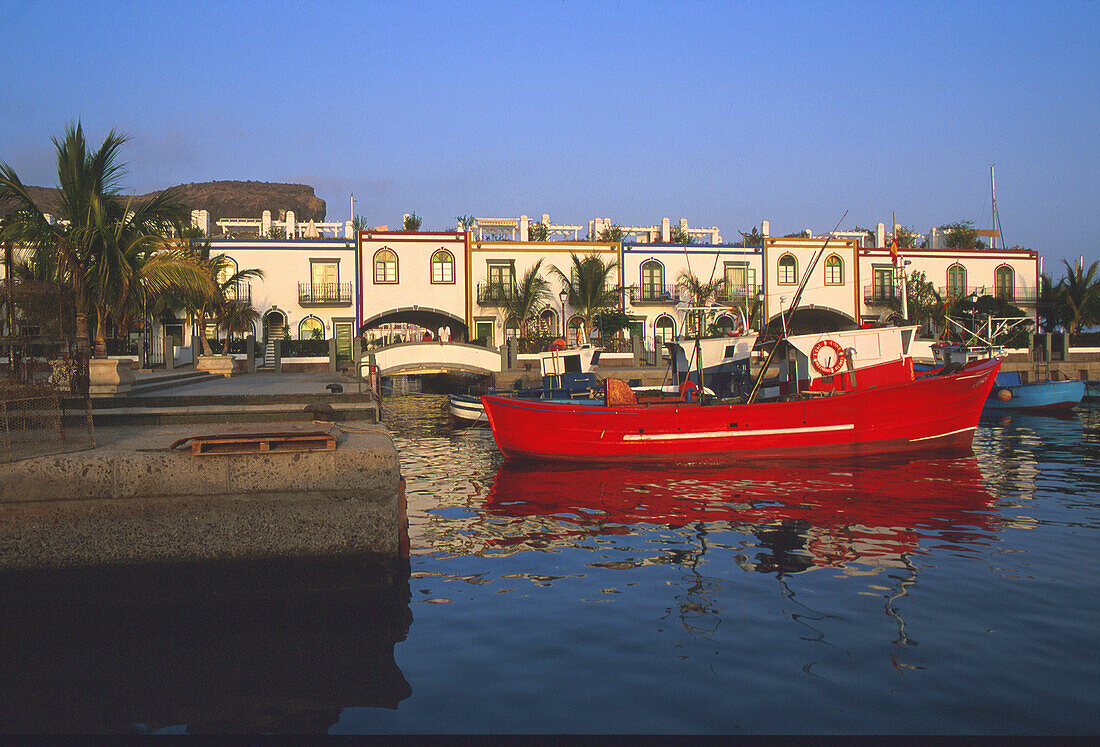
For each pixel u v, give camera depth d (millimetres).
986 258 47688
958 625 6613
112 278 13836
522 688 5465
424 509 12078
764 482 14195
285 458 6922
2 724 5012
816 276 45938
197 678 5668
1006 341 40562
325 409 9781
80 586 6629
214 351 36719
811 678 5582
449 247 42062
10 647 6262
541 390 25094
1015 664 5797
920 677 5582
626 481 14555
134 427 10172
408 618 6895
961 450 17797
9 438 7105
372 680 5613
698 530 10375
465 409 25703
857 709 5109
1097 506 11758
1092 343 42125
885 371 18062
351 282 41500
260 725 4977
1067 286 45094
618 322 40969
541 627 6648
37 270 13766
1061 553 8961
